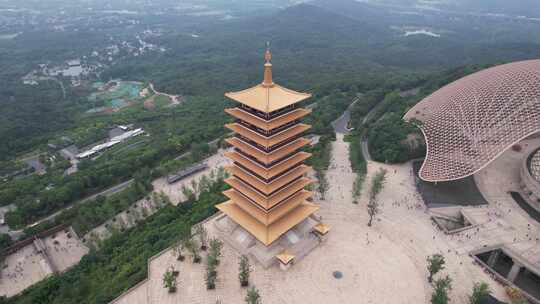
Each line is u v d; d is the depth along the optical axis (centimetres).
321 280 8219
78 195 13500
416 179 12238
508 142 11119
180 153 16450
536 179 10856
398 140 13650
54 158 17888
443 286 7331
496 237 9425
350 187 11794
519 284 8844
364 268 8531
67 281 9156
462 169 11306
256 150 7925
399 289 7956
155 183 13688
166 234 10112
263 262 8488
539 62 13338
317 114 18100
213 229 9994
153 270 8619
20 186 14338
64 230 11744
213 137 17488
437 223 10006
